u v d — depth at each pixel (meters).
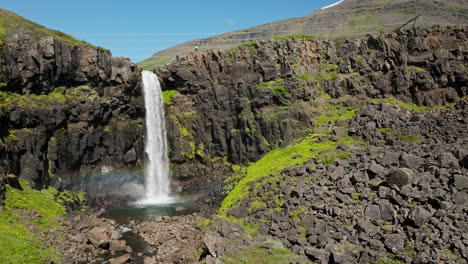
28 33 34.91
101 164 40.66
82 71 39.53
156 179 44.69
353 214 22.91
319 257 19.53
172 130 46.78
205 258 21.91
